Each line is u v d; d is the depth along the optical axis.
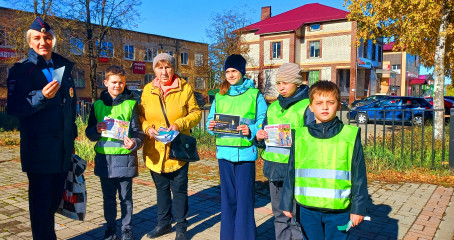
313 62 33.97
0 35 17.88
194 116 3.57
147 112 3.57
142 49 38.28
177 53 42.03
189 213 4.51
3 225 3.96
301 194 2.46
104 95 3.59
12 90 2.60
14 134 13.04
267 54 34.91
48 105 2.76
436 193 5.41
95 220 4.19
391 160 7.09
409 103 16.55
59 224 4.05
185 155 3.43
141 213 4.47
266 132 2.97
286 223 3.06
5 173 6.73
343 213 2.37
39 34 2.71
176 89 3.54
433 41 12.26
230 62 3.28
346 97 34.88
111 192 3.48
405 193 5.43
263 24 36.62
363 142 9.45
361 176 2.33
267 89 34.81
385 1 11.56
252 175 3.26
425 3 10.25
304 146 2.48
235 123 3.14
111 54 20.53
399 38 12.38
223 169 3.30
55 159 2.79
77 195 3.03
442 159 6.76
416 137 10.32
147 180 6.23
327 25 33.09
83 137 9.87
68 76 3.00
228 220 3.29
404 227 4.01
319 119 2.48
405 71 47.25
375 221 4.21
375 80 38.16
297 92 3.03
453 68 13.09
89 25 18.78
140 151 9.82
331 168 2.36
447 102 17.09
